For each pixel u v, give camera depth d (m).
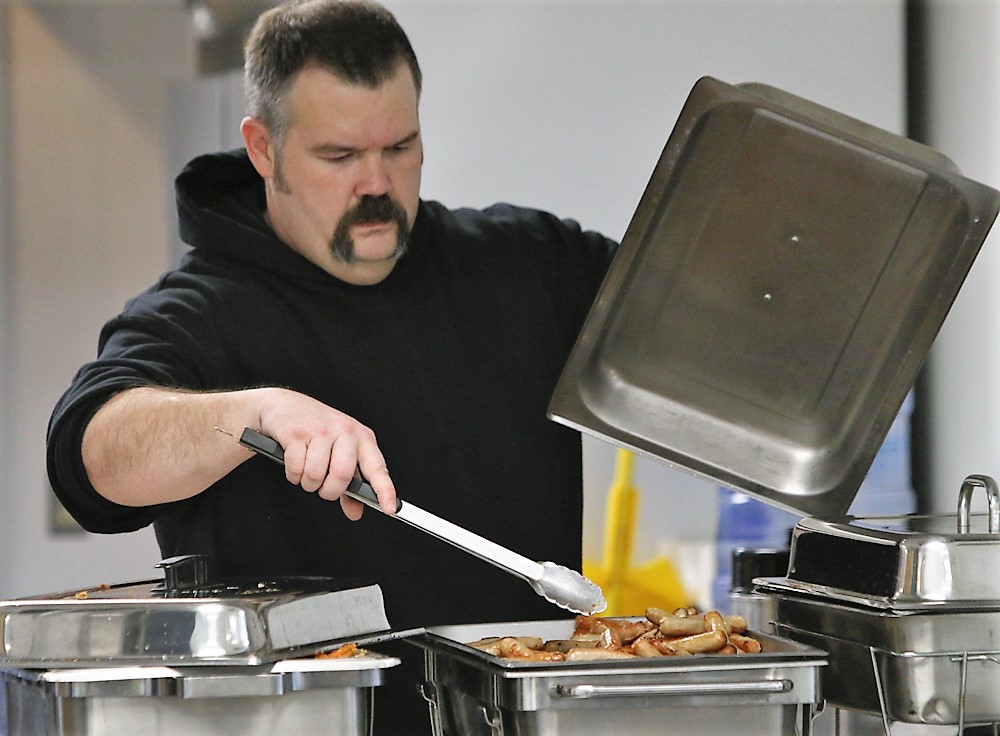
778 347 5.32
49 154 12.42
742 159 4.92
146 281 12.55
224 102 11.77
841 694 4.25
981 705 3.95
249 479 5.30
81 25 12.36
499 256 5.92
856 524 4.49
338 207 5.16
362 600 3.90
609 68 9.92
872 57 9.62
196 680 3.34
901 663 3.93
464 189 9.95
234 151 5.79
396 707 5.11
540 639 4.08
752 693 3.62
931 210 4.93
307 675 3.38
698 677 3.59
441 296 5.72
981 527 4.51
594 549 9.48
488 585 5.48
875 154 4.82
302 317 5.49
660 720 3.58
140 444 4.36
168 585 3.99
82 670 3.37
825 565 4.40
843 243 5.09
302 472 3.82
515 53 9.91
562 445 5.85
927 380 9.23
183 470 4.32
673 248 5.14
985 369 8.87
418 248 5.69
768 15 9.78
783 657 3.64
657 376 5.36
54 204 12.46
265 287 5.50
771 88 4.71
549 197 9.97
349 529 5.34
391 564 5.36
